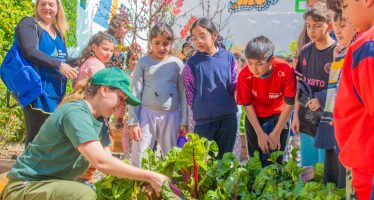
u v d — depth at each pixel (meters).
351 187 2.54
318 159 4.18
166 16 9.04
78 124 3.06
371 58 1.95
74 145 3.08
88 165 3.37
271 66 4.23
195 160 3.34
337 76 3.43
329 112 3.47
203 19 4.64
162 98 4.76
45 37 4.64
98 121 3.20
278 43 10.15
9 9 6.44
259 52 4.02
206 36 4.56
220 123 4.58
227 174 3.44
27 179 3.22
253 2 10.17
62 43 4.89
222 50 4.69
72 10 7.54
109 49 5.14
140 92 4.81
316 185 3.20
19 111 7.16
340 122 2.22
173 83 4.85
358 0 2.17
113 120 6.25
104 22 8.93
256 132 4.36
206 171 3.44
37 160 3.22
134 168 3.11
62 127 3.12
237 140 5.05
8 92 5.52
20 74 4.43
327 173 3.52
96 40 5.09
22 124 7.36
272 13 10.15
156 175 3.11
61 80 4.68
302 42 4.92
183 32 9.77
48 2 4.63
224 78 4.57
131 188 3.35
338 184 3.33
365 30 2.22
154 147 5.30
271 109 4.41
